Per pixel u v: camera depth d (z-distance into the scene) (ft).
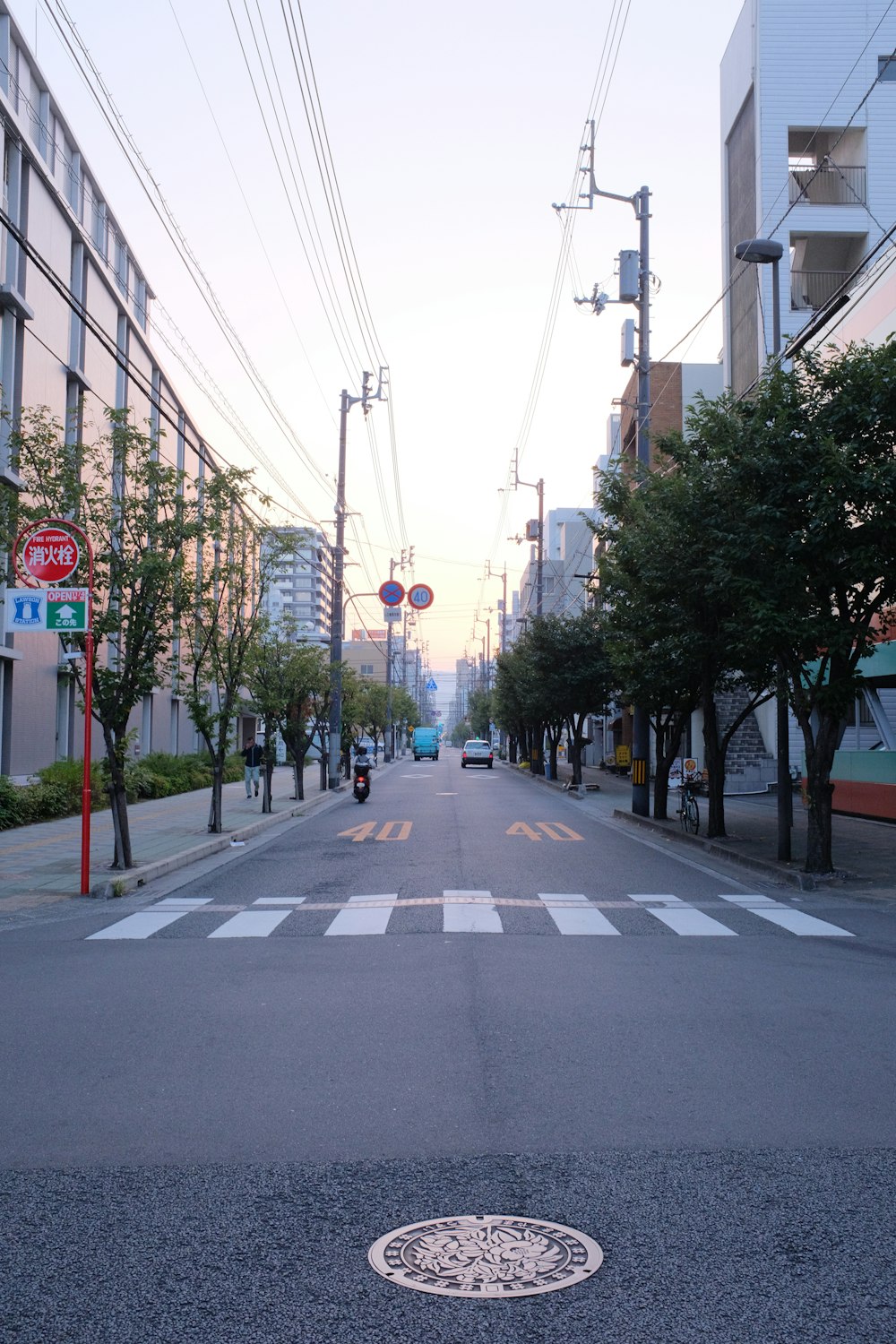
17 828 74.64
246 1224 15.03
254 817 85.35
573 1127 18.69
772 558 49.52
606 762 182.39
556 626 129.08
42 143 88.69
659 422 160.25
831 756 50.85
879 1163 17.15
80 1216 15.34
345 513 131.95
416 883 49.19
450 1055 22.77
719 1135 18.33
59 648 95.04
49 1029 25.23
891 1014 26.22
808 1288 13.19
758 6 109.60
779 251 59.47
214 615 67.10
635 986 28.99
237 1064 22.27
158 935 37.32
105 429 105.70
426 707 558.15
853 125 108.17
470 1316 12.56
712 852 63.31
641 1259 13.94
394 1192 16.08
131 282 120.26
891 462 44.83
